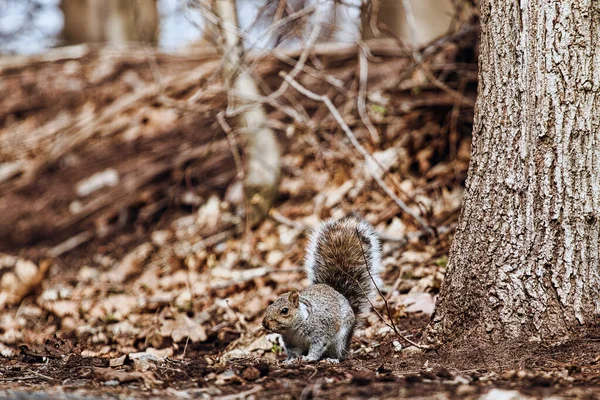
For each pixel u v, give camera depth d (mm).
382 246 11867
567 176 6926
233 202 14898
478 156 7402
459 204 12594
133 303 11922
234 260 13164
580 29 6891
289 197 14430
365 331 9062
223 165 16047
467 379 6211
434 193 13062
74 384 6543
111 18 23797
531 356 6840
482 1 7371
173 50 20922
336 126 14766
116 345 10055
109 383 6488
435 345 7520
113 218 15883
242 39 13445
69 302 12594
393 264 11250
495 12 7199
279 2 13641
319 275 8297
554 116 6938
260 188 13914
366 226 8617
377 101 14836
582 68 6902
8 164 18531
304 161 15125
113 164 17328
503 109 7168
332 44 17766
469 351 7137
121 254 14812
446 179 13227
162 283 12945
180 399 5875
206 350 9594
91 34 26172
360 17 12953
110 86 19953
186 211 15539
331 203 13586
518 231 7066
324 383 6234
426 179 13445
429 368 6938
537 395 5555
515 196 7086
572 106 6902
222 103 16016
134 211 15906
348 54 17000
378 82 15727
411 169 13828
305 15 13078
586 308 6906
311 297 7648
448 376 6316
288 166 15062
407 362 7266
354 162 14109
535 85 6996
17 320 12250
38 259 15242
